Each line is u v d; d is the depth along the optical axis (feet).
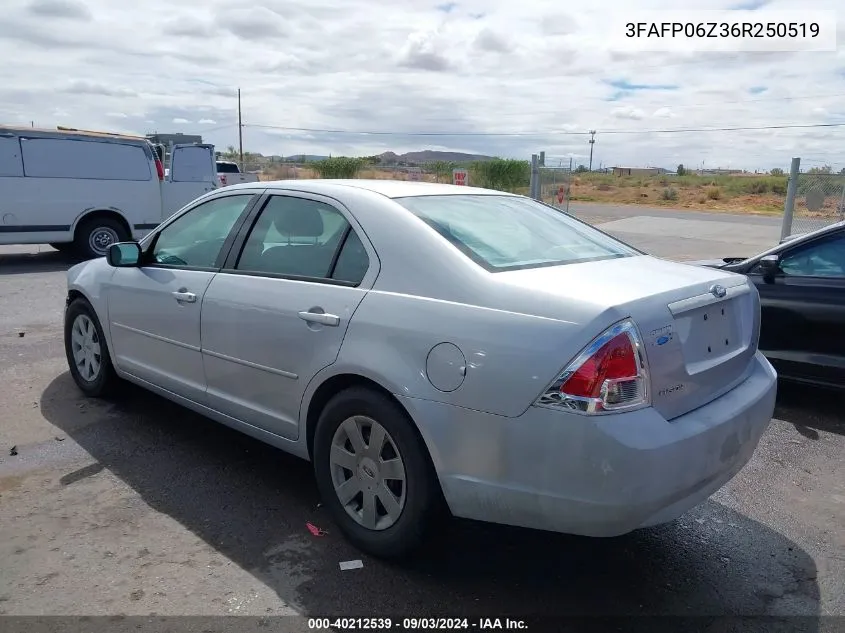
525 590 10.45
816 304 18.16
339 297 11.27
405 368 10.12
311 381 11.49
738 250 57.88
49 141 42.70
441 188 13.20
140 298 15.33
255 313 12.44
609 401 8.85
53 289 34.65
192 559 10.98
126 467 14.20
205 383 13.89
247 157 209.56
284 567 10.84
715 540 12.06
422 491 10.16
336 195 12.24
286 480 13.80
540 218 13.42
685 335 10.03
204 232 14.56
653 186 185.68
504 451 9.32
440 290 10.26
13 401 17.80
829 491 14.02
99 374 17.43
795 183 50.78
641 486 8.80
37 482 13.44
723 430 9.87
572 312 9.16
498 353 9.37
